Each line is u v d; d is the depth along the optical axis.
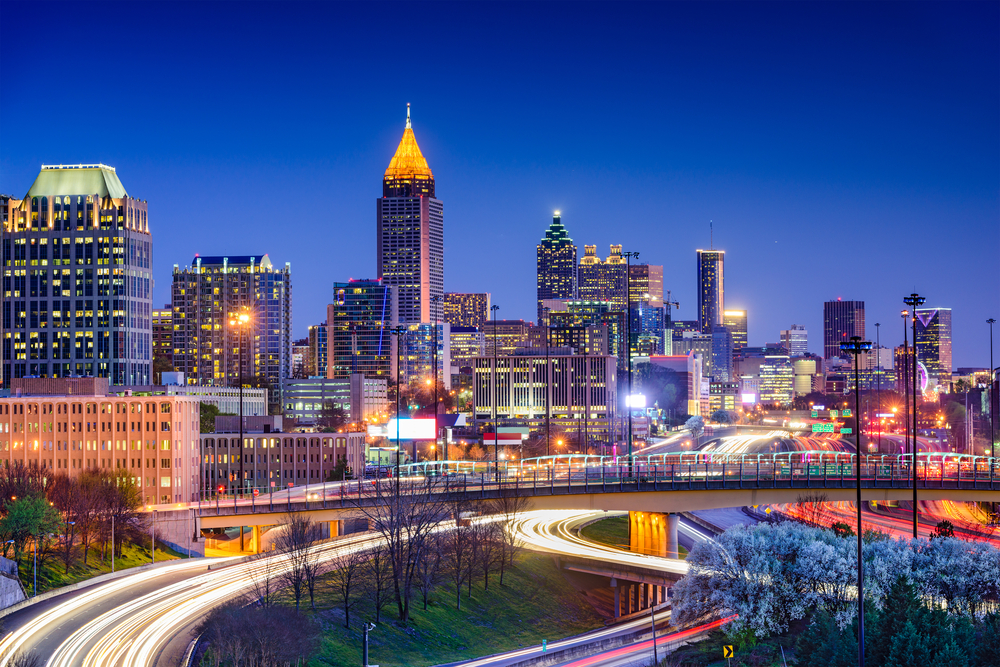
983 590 105.50
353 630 120.19
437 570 147.50
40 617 113.56
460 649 127.69
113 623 110.44
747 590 111.06
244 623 101.56
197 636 104.69
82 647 101.94
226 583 130.25
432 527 140.25
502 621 142.38
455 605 141.38
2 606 114.94
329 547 152.50
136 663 96.81
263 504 155.88
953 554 108.94
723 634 115.31
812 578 110.00
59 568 134.38
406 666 115.31
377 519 138.62
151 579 134.00
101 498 151.88
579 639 134.00
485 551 153.50
